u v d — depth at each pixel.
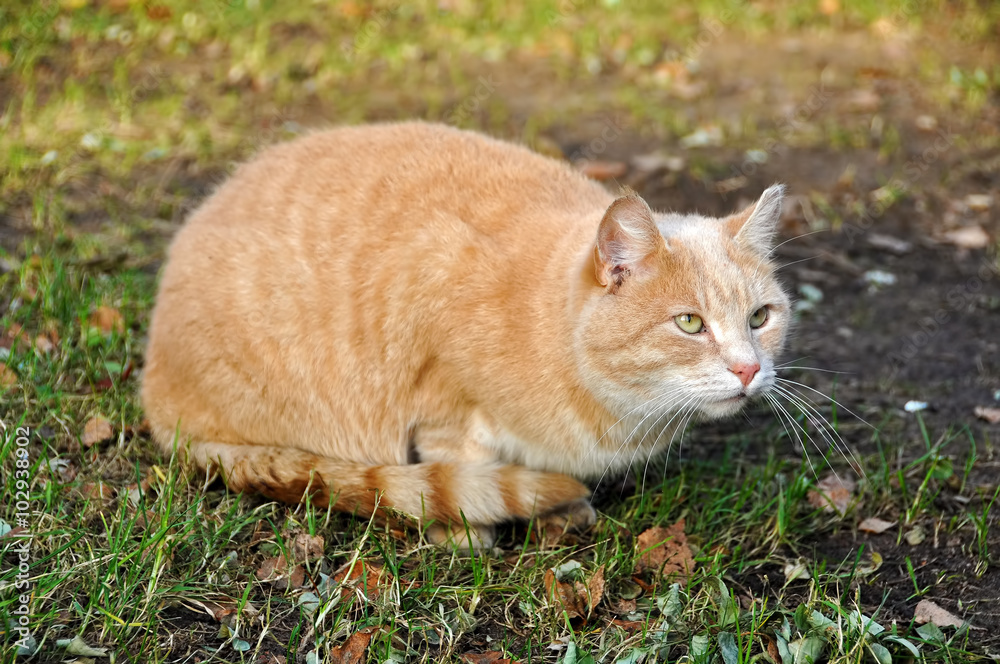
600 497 4.32
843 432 4.79
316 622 3.37
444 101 8.28
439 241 3.95
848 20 10.22
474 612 3.54
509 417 3.89
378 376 4.02
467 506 3.80
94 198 6.44
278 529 3.88
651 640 3.37
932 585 3.78
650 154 7.60
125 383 4.67
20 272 5.25
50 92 7.82
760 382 3.62
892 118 8.21
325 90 8.34
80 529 3.61
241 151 7.23
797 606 3.57
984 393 5.11
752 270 3.78
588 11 10.23
